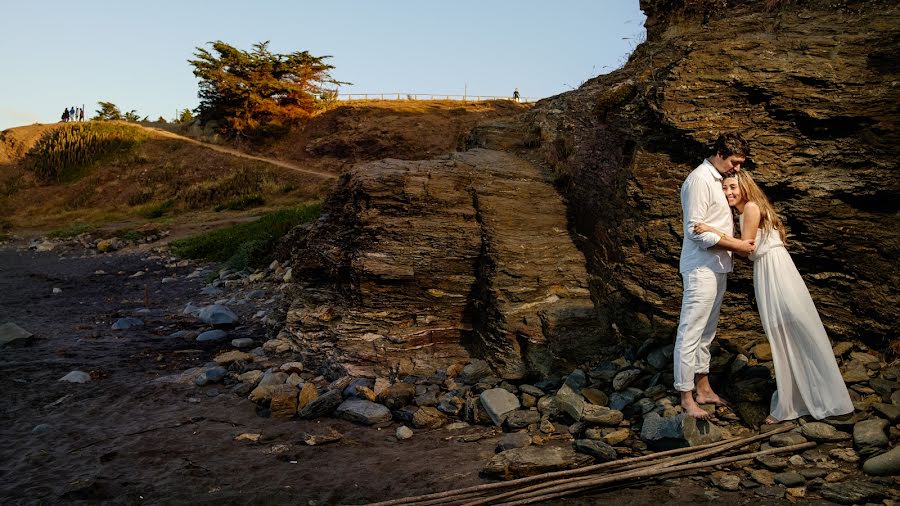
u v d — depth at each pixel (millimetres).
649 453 4199
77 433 5363
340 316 7207
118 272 16953
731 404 4477
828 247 5168
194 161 38344
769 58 5887
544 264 6734
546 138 8859
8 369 7508
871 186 5090
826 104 5418
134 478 4359
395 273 6812
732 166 4211
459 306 6926
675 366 4348
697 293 4250
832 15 6484
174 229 23656
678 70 6125
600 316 6102
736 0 8430
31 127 45125
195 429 5410
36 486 4266
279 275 13273
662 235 5801
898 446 3586
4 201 36594
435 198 7234
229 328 9961
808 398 4043
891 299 4785
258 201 30625
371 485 4121
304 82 46625
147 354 8289
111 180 37688
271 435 5195
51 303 12797
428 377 6250
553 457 4141
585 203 7121
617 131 7121
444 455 4586
